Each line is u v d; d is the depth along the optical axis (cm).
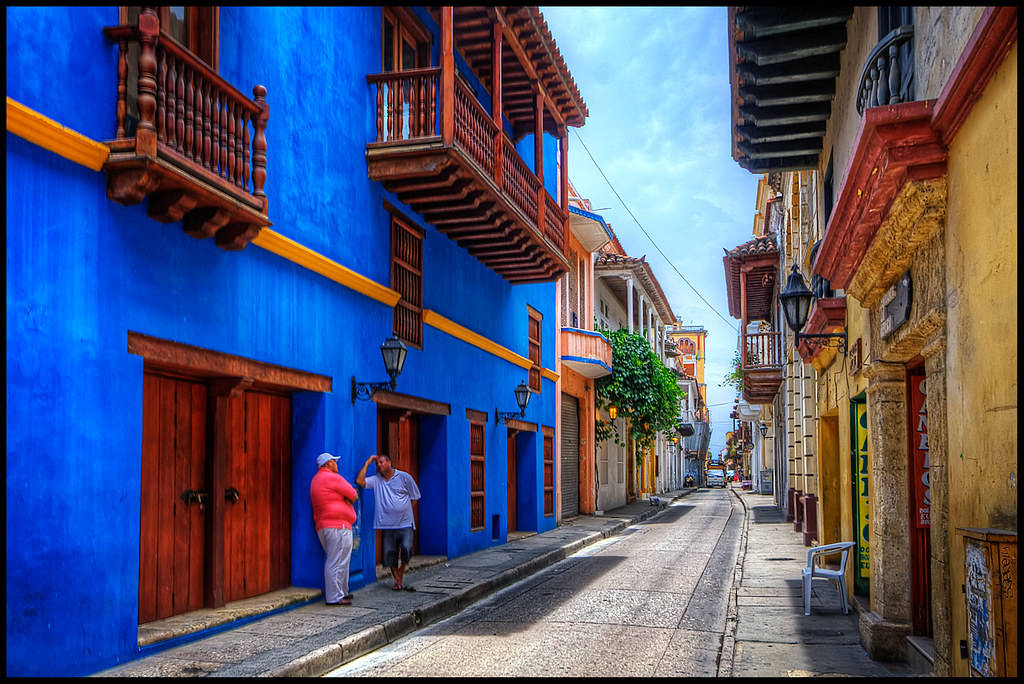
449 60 1118
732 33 920
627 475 3359
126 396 662
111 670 625
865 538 1011
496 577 1177
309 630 785
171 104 680
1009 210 407
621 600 1064
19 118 562
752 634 847
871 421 816
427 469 1398
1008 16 383
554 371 2161
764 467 4484
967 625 451
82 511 612
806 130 1102
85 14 641
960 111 474
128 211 672
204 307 767
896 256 634
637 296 3431
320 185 1005
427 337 1330
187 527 789
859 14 804
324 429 985
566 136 1797
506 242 1490
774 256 2409
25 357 569
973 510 478
